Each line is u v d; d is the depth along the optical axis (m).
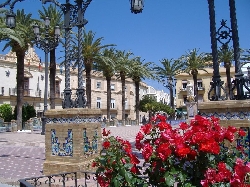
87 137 7.25
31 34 25.78
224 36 5.59
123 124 41.62
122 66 38.97
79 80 7.63
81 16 7.80
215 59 5.64
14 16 9.67
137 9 6.08
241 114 4.84
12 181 6.84
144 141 3.01
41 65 48.06
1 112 36.56
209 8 5.76
